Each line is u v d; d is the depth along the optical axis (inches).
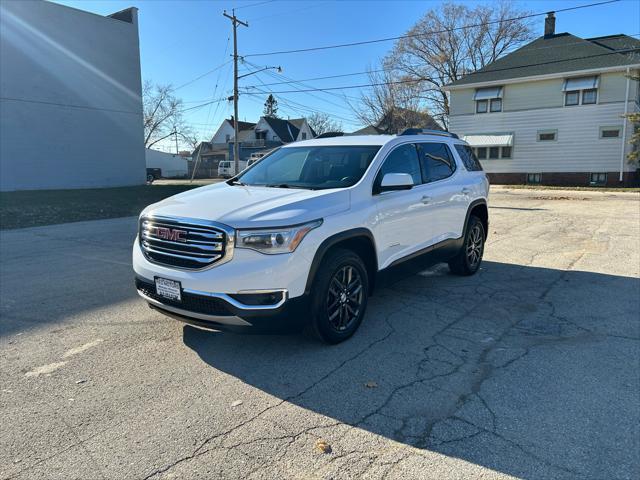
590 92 1078.4
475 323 180.9
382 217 173.8
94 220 527.8
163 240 146.4
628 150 1042.1
